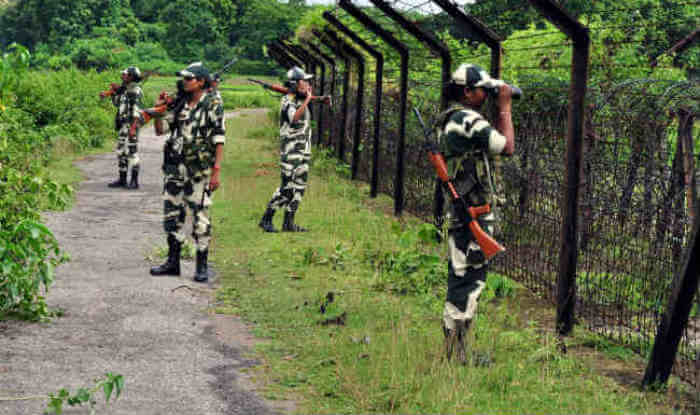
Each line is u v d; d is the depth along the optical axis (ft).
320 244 26.21
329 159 53.01
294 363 14.61
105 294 19.07
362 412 12.28
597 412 12.41
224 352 15.24
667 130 18.10
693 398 13.37
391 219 31.68
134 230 28.04
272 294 19.66
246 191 38.58
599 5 30.50
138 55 330.95
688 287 13.21
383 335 16.21
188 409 12.31
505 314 17.83
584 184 18.37
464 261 14.60
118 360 14.49
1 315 16.62
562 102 22.94
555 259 19.22
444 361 14.15
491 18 32.45
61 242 25.11
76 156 52.60
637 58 29.96
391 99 38.40
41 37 362.94
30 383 13.03
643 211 16.43
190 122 20.54
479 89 14.56
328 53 64.28
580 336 16.93
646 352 15.51
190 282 20.81
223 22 376.48
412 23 28.43
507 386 13.41
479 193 14.44
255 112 141.59
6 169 21.39
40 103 54.39
